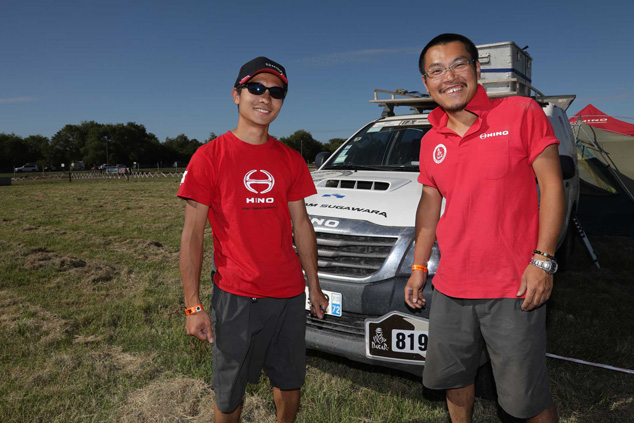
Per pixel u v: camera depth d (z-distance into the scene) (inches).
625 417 95.9
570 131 196.9
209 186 68.2
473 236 65.8
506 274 64.4
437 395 106.3
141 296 179.8
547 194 62.6
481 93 67.2
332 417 96.7
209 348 127.7
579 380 110.9
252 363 74.2
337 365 121.8
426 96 181.9
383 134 160.2
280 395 77.6
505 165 63.7
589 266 227.8
